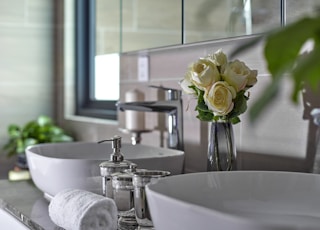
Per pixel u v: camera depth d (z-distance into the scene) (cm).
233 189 97
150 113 182
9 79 279
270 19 114
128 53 181
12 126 262
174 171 131
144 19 164
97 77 274
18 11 279
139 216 102
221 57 113
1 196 146
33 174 138
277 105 123
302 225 57
